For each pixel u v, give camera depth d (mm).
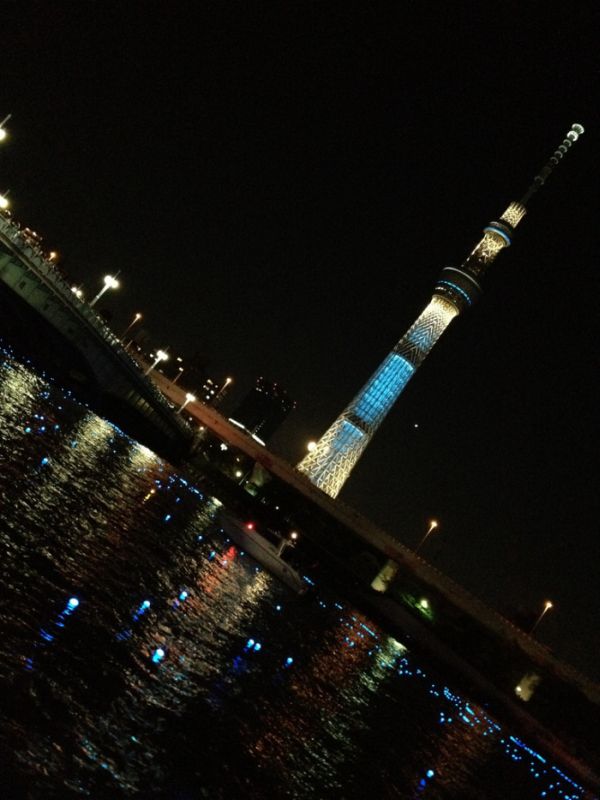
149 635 17375
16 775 8273
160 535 35250
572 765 74875
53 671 11812
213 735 14070
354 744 22203
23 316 71375
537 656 88750
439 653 90562
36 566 16781
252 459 111875
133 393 87750
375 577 99438
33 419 42375
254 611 33844
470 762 36188
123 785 9680
